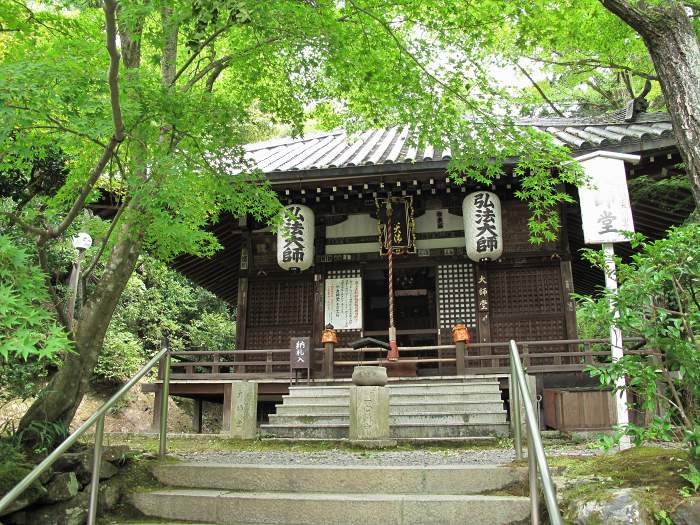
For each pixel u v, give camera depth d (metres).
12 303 2.87
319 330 11.57
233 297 17.94
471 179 10.54
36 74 3.73
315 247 11.94
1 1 4.62
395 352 10.38
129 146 5.05
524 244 11.17
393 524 3.81
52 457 3.25
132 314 19.08
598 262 4.48
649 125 10.90
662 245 3.87
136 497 4.29
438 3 5.44
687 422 3.71
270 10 4.49
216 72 5.87
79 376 4.88
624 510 3.26
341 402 8.86
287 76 6.10
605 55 13.09
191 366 11.05
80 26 4.94
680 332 3.89
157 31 4.95
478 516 3.73
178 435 8.52
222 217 11.99
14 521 3.88
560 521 2.44
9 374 6.50
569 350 10.56
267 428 7.99
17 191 7.29
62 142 4.74
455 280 11.39
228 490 4.45
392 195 11.35
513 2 5.25
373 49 5.67
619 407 5.18
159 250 6.02
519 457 4.61
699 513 3.14
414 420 7.83
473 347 10.86
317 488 4.34
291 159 12.72
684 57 4.49
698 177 4.28
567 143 10.51
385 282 16.38
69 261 12.78
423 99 5.92
